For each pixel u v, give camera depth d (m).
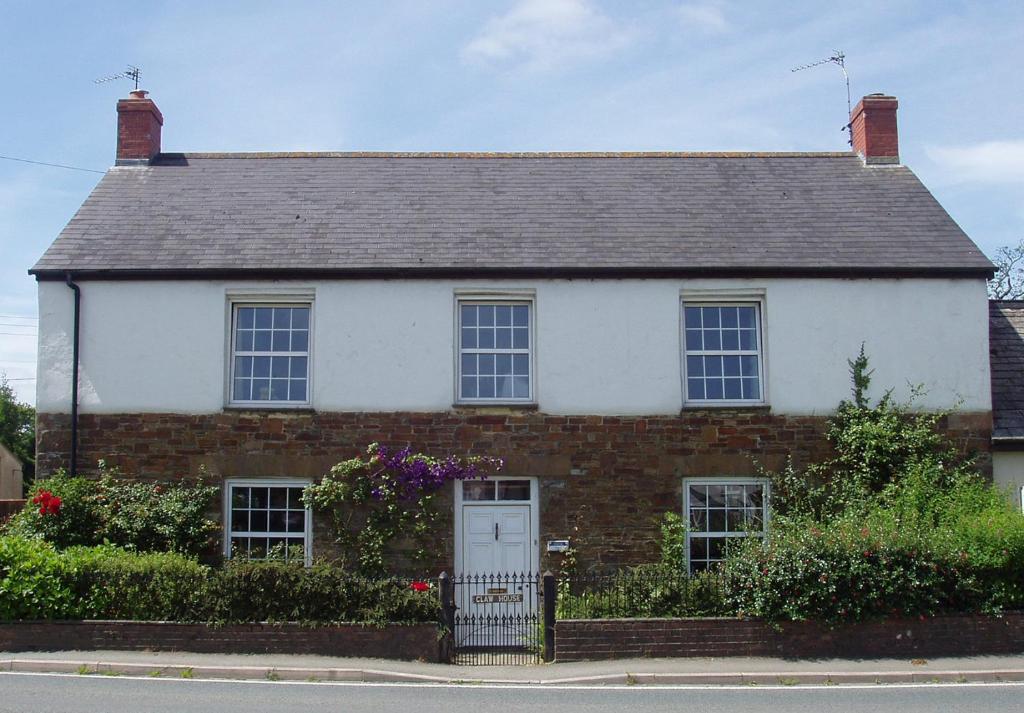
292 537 15.97
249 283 16.39
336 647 12.77
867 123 20.08
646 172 19.62
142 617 13.01
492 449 16.05
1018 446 16.25
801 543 13.27
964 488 15.21
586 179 19.30
